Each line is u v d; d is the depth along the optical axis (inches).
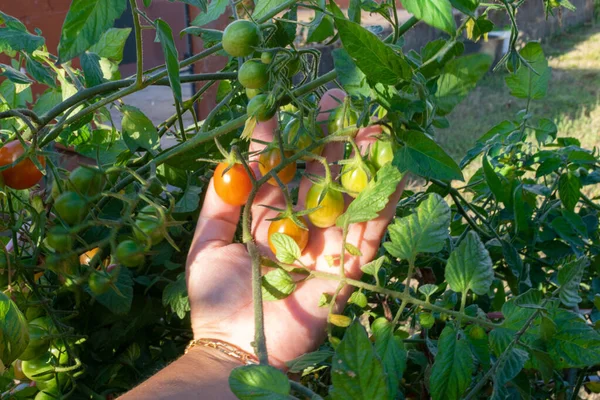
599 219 32.4
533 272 29.2
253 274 17.5
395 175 17.8
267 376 13.1
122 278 21.9
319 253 20.6
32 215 21.0
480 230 28.3
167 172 24.8
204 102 87.7
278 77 19.4
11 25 22.7
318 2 22.4
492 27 21.2
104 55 28.9
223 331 20.1
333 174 21.4
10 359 17.9
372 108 22.8
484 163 27.1
